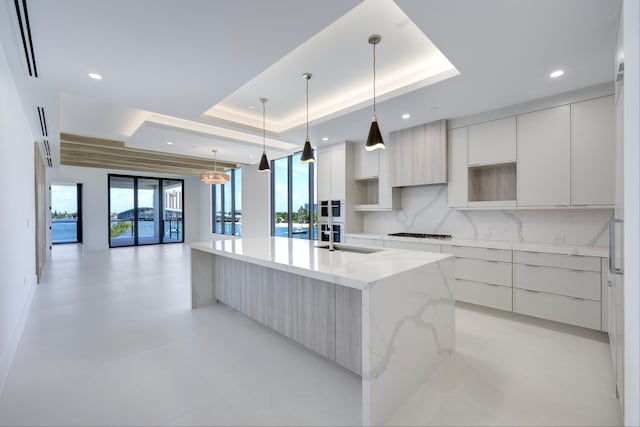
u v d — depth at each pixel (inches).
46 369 91.1
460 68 104.2
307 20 80.0
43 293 173.3
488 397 78.8
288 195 292.8
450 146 161.8
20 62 100.3
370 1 84.9
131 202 401.1
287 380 87.0
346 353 90.7
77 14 75.9
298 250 118.9
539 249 125.4
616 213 78.2
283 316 113.1
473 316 139.3
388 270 79.0
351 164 214.1
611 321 90.1
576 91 122.7
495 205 145.9
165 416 71.0
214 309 147.4
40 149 223.5
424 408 74.9
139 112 171.9
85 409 73.0
